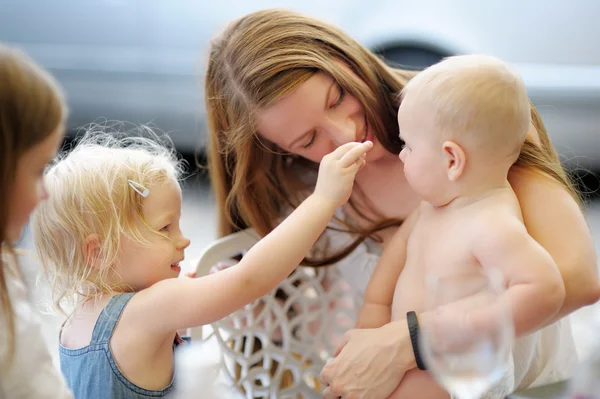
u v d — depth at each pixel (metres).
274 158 1.38
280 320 1.34
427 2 3.12
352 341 1.07
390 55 3.17
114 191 1.03
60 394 0.87
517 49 3.16
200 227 2.68
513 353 1.06
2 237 0.79
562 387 0.91
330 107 1.20
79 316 1.05
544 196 1.02
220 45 1.29
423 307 1.04
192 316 1.00
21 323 0.85
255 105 1.19
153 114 3.36
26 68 0.78
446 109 0.95
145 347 1.01
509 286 0.91
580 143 3.25
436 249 1.02
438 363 0.80
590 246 0.99
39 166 0.81
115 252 1.03
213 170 1.41
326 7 3.13
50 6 3.24
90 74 3.31
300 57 1.17
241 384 1.29
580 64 3.17
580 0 3.08
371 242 1.40
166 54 3.29
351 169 1.07
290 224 1.05
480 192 0.99
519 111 0.95
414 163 1.01
